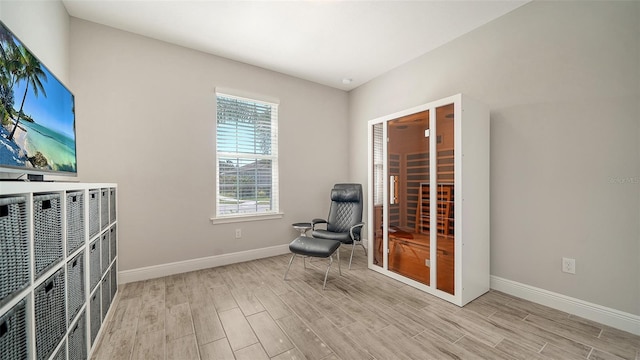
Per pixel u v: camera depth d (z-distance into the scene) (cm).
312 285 245
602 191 179
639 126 165
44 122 133
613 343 155
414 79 313
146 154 258
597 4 180
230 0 208
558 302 197
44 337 94
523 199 217
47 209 98
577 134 189
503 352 147
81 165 229
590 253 184
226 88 304
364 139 394
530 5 211
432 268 224
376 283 251
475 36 250
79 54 228
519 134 219
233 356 144
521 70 218
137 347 151
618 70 172
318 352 147
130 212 251
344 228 336
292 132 362
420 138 242
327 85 398
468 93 257
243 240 319
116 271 215
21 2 145
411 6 216
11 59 106
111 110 242
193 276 266
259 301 211
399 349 150
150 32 252
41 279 93
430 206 227
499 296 222
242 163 325
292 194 362
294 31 253
